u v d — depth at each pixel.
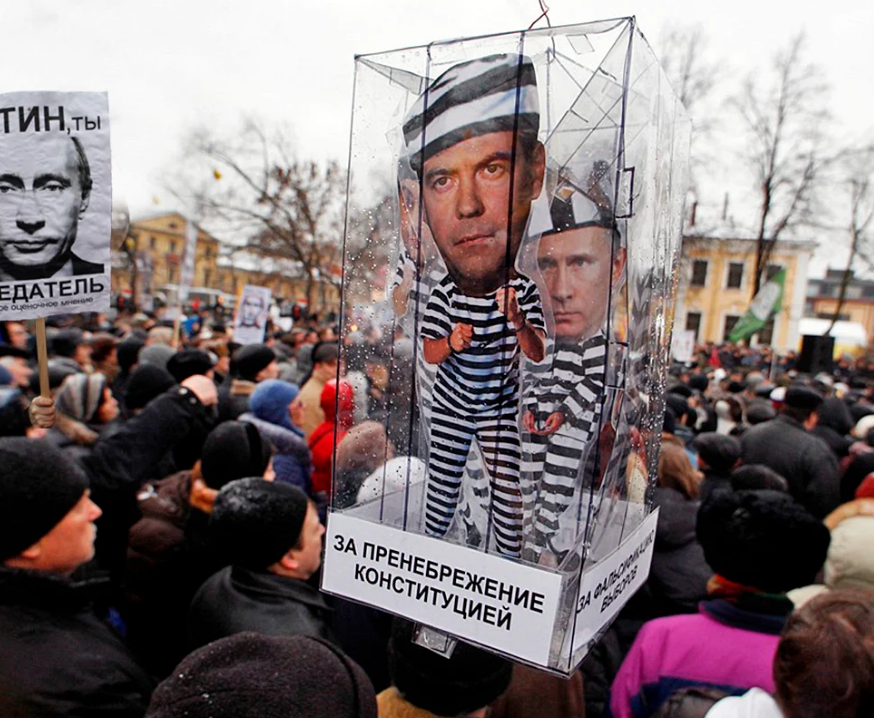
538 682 1.45
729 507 1.43
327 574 0.89
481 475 0.81
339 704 0.83
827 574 1.83
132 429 2.23
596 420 0.74
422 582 0.81
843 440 4.30
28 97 1.41
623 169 0.70
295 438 2.87
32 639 1.16
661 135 0.81
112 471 2.15
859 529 1.79
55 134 1.43
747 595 1.37
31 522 1.23
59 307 1.47
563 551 0.76
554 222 0.73
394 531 0.83
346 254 0.87
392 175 0.83
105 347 4.71
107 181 1.48
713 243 25.09
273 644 0.90
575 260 0.72
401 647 1.22
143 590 2.01
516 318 0.76
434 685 1.17
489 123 0.73
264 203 22.59
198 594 1.62
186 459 2.86
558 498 0.77
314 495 2.95
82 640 1.24
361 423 0.89
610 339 0.73
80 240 1.47
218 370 5.98
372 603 0.85
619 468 0.81
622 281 0.74
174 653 2.05
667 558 2.01
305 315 21.11
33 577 1.21
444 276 0.79
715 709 1.11
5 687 1.09
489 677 1.18
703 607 1.42
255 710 0.77
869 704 0.89
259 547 1.57
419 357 0.83
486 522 0.81
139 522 2.08
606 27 0.68
